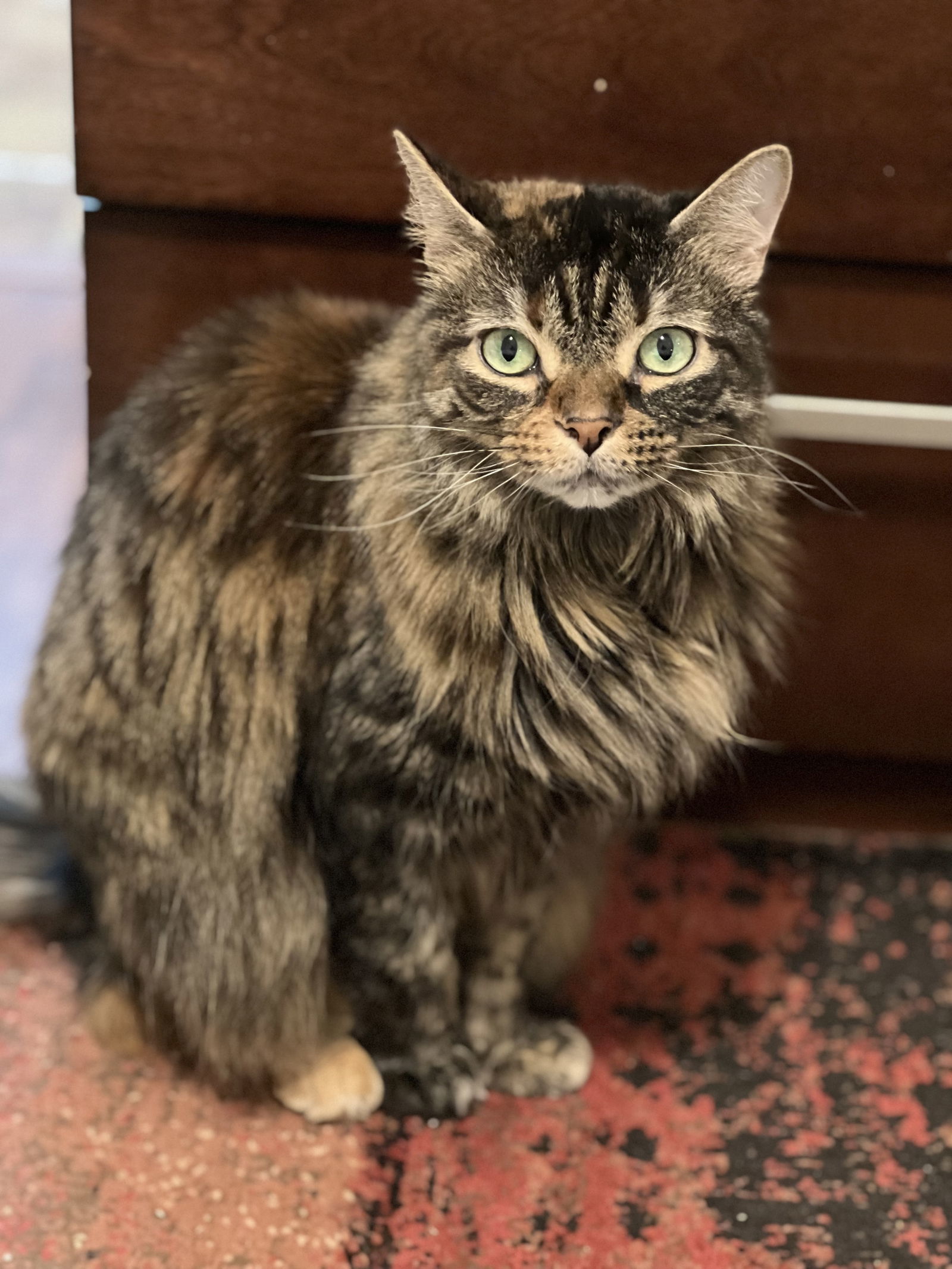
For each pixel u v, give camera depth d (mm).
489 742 1088
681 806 1663
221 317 1265
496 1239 1122
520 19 1206
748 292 1044
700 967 1444
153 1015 1268
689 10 1196
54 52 3148
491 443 1013
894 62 1213
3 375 2543
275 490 1146
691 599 1118
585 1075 1291
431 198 1014
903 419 1320
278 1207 1138
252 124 1266
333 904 1186
